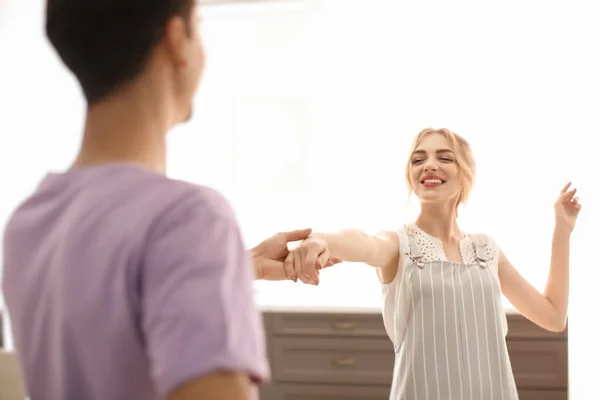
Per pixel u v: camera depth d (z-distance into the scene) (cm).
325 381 330
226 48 396
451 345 163
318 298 358
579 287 310
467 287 168
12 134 404
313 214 387
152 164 55
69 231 49
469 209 356
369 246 155
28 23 402
